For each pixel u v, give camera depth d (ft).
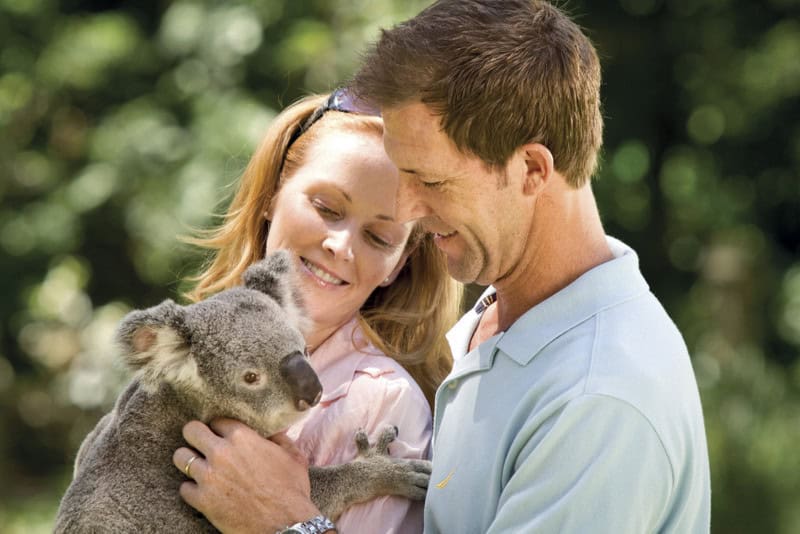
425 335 16.75
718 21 47.52
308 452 14.73
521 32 11.99
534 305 12.94
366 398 14.80
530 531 11.44
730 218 48.29
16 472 49.06
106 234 47.19
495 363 12.77
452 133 11.83
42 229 46.26
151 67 46.78
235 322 13.91
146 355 13.84
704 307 47.52
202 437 13.65
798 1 47.34
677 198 49.24
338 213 15.39
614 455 11.37
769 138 49.29
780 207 49.98
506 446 12.22
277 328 13.94
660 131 49.08
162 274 42.98
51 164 48.75
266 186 16.51
